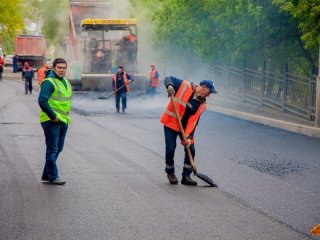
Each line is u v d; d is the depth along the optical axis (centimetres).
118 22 3291
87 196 955
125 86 2492
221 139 1698
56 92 1043
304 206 912
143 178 1106
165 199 940
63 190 998
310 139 1742
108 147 1492
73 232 757
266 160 1345
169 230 769
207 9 2817
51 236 740
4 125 1961
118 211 862
